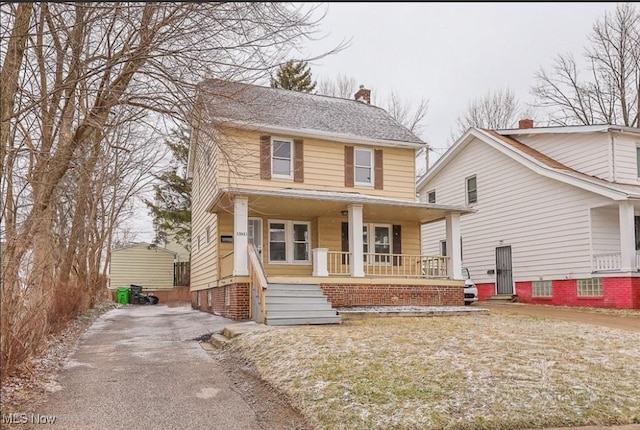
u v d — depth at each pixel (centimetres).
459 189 2473
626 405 616
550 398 621
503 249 2200
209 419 589
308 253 1831
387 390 632
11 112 700
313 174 1814
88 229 1870
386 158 1950
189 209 3456
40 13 750
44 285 833
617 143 1873
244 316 1404
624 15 3022
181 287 3297
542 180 2017
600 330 1107
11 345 670
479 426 548
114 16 722
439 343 898
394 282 1636
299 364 752
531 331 1076
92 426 560
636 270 1680
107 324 1468
